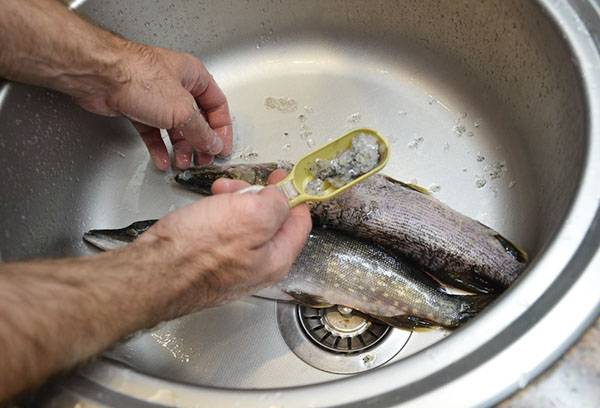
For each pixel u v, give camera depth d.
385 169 1.03
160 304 0.60
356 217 0.98
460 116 1.07
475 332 0.58
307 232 0.76
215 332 0.90
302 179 0.78
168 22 1.11
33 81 0.88
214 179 1.02
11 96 0.89
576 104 0.76
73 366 0.55
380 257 0.95
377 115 1.10
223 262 0.65
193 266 0.63
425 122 1.08
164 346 0.90
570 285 0.58
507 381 0.54
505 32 0.93
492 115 1.04
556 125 0.85
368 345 0.88
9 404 0.52
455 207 0.98
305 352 0.88
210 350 0.89
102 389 0.58
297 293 0.92
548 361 0.55
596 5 0.78
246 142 1.09
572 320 0.56
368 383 0.57
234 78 1.18
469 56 1.03
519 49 0.92
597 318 0.57
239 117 1.12
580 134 0.74
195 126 0.97
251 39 1.18
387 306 0.92
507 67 0.97
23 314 0.49
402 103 1.10
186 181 1.04
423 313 0.90
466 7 0.97
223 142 1.05
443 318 0.89
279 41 1.18
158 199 1.05
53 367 0.52
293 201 0.75
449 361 0.57
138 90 0.92
